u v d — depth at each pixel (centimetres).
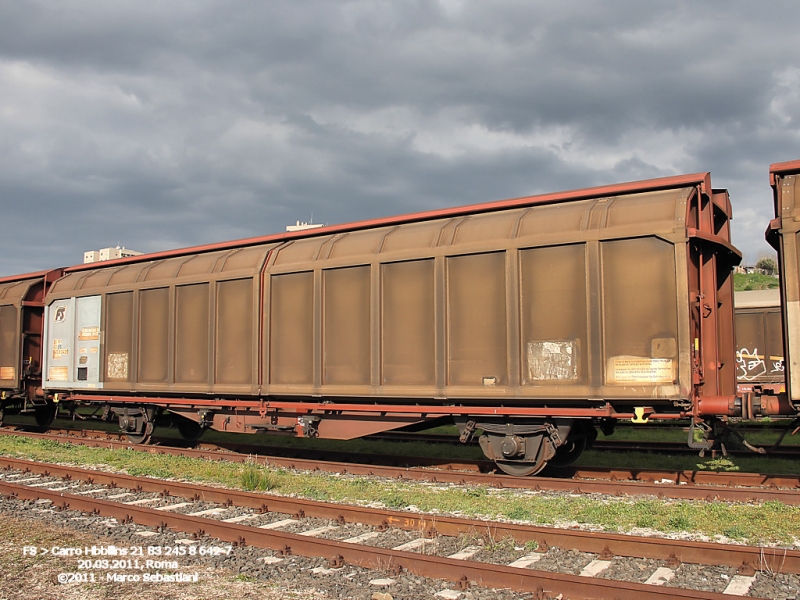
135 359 1430
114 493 970
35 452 1378
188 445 1582
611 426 1030
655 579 549
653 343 873
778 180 888
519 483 965
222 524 698
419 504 846
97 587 556
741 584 530
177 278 1369
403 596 524
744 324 1983
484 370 993
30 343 1794
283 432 1247
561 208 991
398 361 1070
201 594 538
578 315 927
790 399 841
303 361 1184
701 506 798
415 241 1077
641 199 929
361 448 1429
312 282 1184
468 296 1014
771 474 987
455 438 1570
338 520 757
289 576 577
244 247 1363
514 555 619
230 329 1280
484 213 1080
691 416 880
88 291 1556
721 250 980
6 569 602
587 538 623
